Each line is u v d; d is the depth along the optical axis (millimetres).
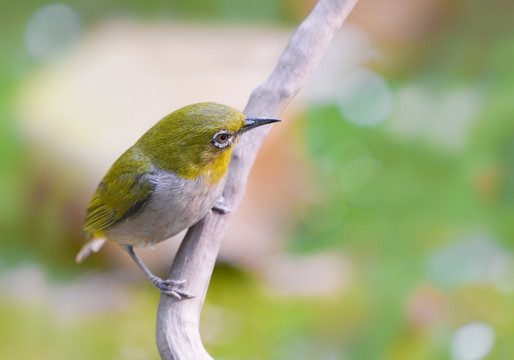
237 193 7625
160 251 13336
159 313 6789
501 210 12484
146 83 15469
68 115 14609
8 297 12484
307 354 11133
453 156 13086
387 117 14555
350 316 11492
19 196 13828
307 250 13203
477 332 11188
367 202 13336
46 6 19172
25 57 17250
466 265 11891
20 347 11641
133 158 7938
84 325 12031
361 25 17062
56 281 13016
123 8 19156
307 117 15227
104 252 13320
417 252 12039
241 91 15242
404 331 11211
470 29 15336
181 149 7480
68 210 13570
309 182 14086
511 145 13039
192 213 7539
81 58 16812
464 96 13992
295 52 7578
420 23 16094
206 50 16766
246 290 12617
